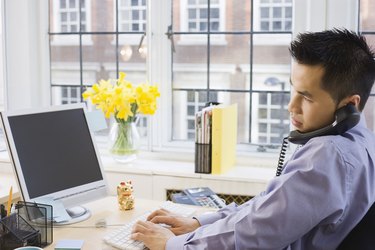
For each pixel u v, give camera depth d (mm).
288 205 1297
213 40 2926
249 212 1362
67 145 2021
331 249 1379
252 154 2861
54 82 3225
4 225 1669
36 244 1700
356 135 1396
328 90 1312
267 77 2865
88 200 2059
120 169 2758
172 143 3043
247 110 2924
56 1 3154
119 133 2766
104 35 3098
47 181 1921
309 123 1359
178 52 2988
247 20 2857
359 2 2672
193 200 2209
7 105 3199
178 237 1538
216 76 2951
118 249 1668
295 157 1372
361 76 1332
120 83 2643
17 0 3100
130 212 2064
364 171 1332
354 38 1363
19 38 3125
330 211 1285
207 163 2645
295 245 1375
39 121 1949
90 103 3162
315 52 1302
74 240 1717
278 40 2824
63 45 3180
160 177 2709
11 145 1826
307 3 2703
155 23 2986
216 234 1416
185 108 3029
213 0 2896
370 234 1339
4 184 2629
